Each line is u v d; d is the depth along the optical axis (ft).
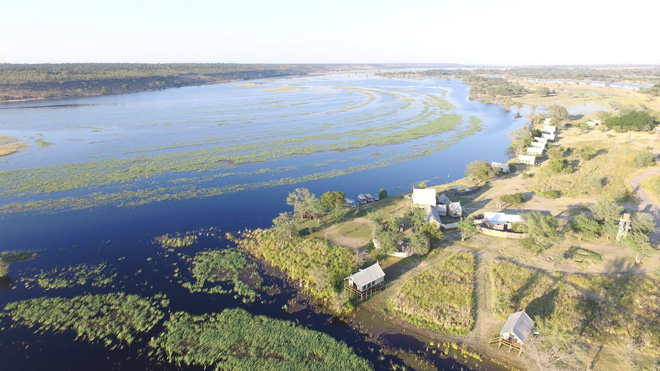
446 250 208.95
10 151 432.25
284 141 472.85
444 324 153.69
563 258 194.39
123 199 294.66
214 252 214.07
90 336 150.10
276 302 171.42
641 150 362.33
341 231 234.99
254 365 135.33
